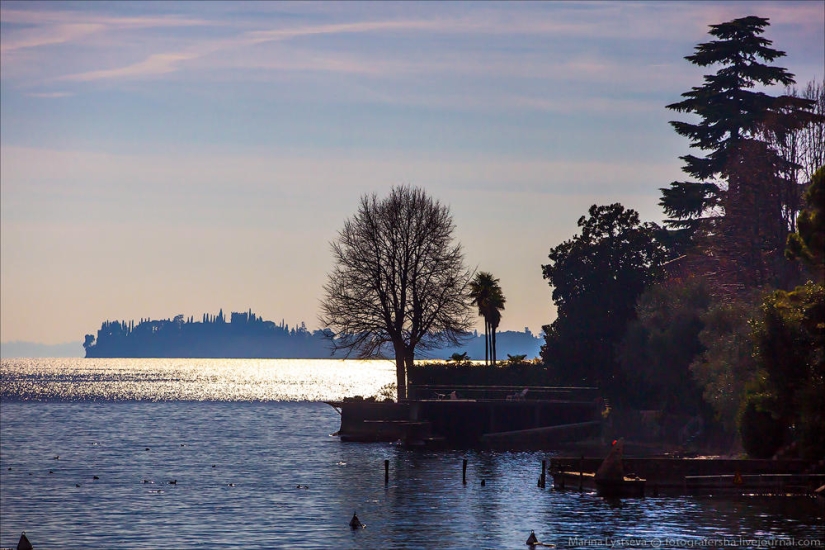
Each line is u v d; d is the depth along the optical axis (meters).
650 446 87.62
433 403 100.88
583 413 97.56
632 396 98.75
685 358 85.62
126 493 71.06
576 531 53.12
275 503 64.75
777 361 63.59
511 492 66.94
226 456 95.56
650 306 92.25
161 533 55.44
